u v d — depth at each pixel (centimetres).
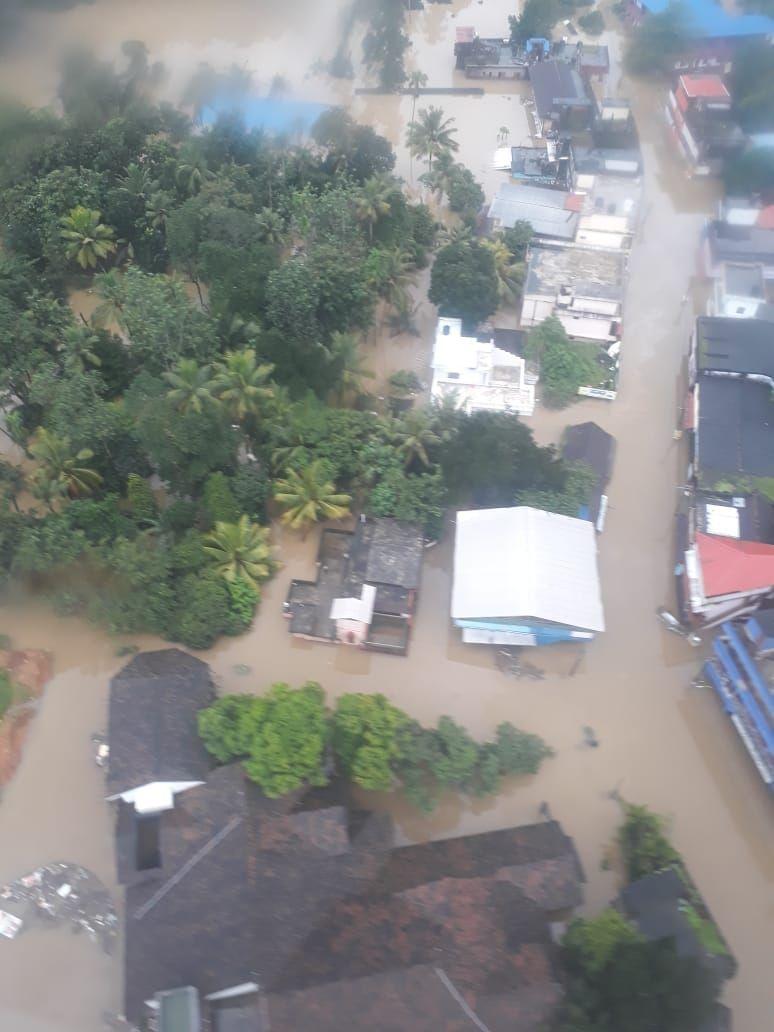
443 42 10606
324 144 8175
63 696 5075
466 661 5222
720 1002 3988
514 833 4241
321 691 4678
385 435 5759
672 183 8688
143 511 5588
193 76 9500
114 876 4372
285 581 5594
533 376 6694
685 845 4528
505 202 7838
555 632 4991
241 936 3784
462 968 3666
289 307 6212
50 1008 3994
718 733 4931
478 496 5684
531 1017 3512
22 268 6938
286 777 4144
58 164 7850
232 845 3988
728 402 6066
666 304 7425
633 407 6631
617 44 10488
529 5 9844
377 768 4316
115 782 4272
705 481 5644
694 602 5119
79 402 5553
